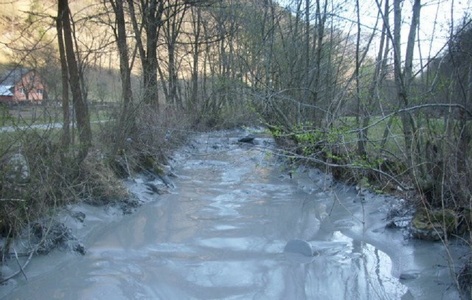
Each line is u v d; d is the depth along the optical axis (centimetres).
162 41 2273
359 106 909
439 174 666
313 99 1186
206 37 2366
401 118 746
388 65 830
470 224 594
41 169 677
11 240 575
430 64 724
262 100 1229
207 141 1962
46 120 739
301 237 729
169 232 753
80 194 809
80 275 570
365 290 533
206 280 559
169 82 2150
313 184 1084
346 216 824
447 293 498
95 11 1556
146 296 514
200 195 1027
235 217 845
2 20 1092
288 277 569
